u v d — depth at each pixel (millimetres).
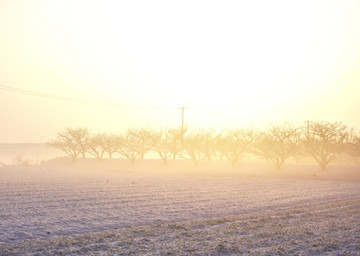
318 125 59688
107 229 16453
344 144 62906
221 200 26469
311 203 25750
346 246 13375
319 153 60781
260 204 24688
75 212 20562
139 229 16156
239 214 20969
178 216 19750
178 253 12164
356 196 30359
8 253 11977
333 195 30672
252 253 12297
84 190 32094
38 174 55438
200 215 20297
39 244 13258
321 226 16984
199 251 12453
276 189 35469
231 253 12305
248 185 39844
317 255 12180
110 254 11961
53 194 28906
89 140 92562
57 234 15297
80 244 13375
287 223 17812
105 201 25156
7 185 36062
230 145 69062
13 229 15812
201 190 33469
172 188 35062
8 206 22453
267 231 15797
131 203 24328
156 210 21562
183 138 75688
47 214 19797
